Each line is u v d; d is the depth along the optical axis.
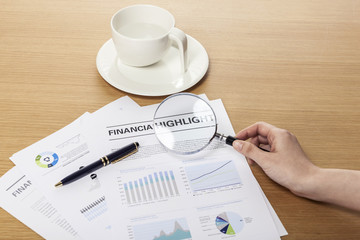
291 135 0.89
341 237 0.78
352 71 1.11
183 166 0.88
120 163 0.89
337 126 0.98
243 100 1.03
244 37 1.20
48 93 1.01
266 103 1.02
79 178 0.84
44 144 0.91
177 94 0.96
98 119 0.96
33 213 0.79
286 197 0.84
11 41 1.12
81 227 0.78
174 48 1.14
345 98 1.04
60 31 1.17
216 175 0.87
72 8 1.25
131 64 1.05
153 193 0.83
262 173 0.88
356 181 0.81
